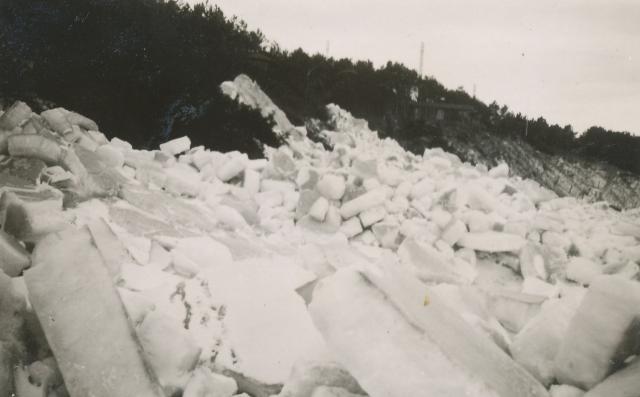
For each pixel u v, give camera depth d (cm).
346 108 1886
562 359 234
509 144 2345
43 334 216
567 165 2419
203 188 559
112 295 206
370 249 525
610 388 201
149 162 547
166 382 211
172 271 311
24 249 270
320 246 412
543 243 595
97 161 452
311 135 1476
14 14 834
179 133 966
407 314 195
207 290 283
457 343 210
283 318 267
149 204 436
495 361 222
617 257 567
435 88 2373
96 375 187
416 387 182
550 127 2602
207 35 1366
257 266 305
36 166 373
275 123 1245
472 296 354
